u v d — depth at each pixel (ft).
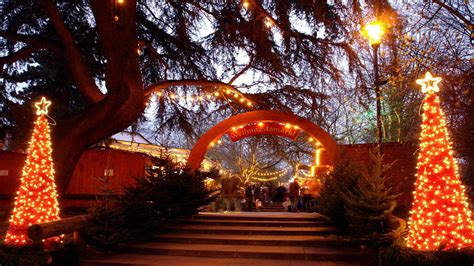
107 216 33.22
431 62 32.32
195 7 51.44
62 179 43.78
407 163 45.83
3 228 40.22
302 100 56.08
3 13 47.67
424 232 27.09
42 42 48.11
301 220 42.22
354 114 82.33
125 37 43.37
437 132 28.32
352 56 48.11
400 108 47.52
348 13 42.96
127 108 44.42
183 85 56.03
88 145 45.88
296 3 46.24
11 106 52.90
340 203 36.65
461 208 27.04
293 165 92.84
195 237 36.68
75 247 31.89
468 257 24.18
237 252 32.24
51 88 57.47
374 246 29.91
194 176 46.70
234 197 54.65
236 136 53.26
